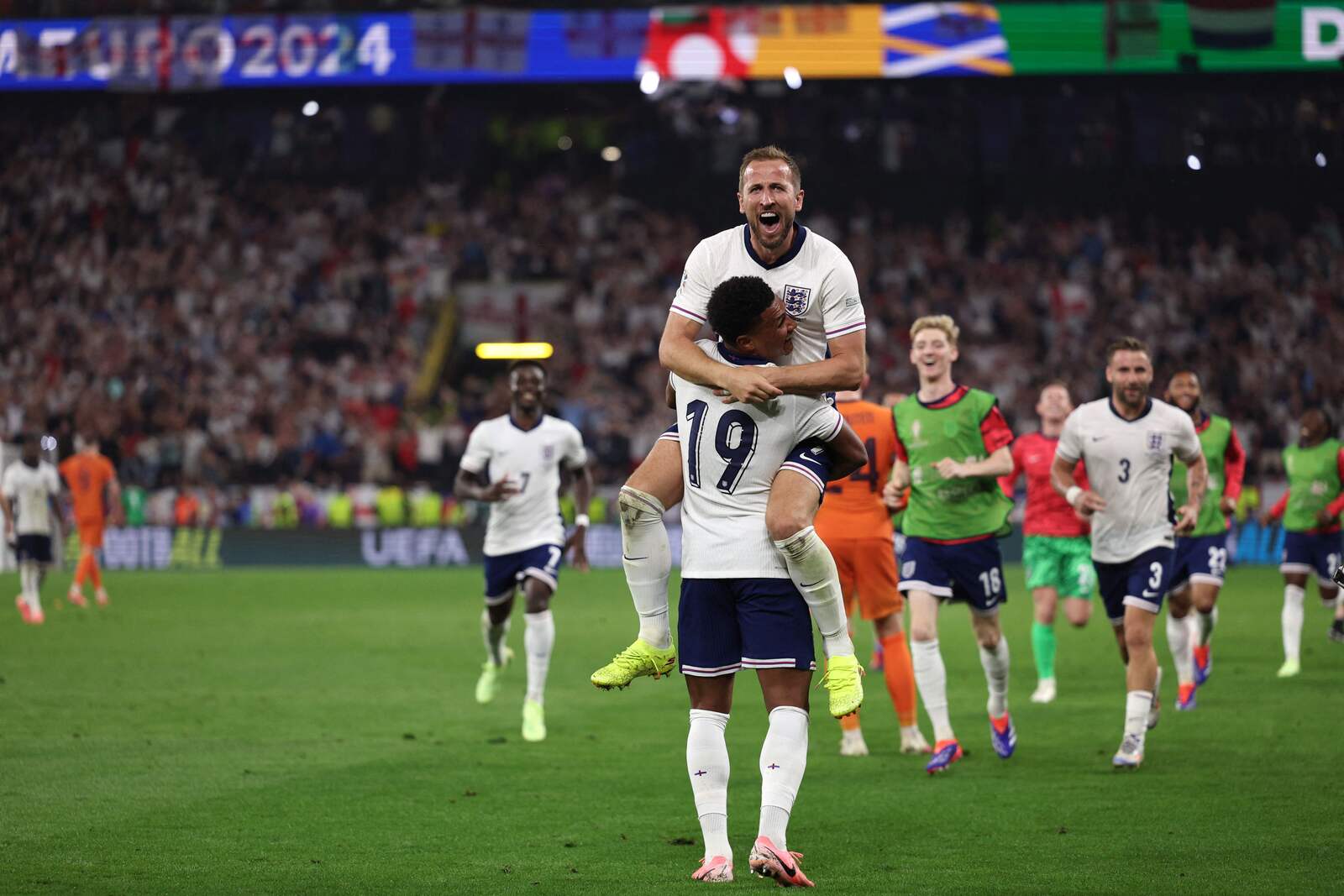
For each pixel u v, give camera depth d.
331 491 77.44
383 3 78.06
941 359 23.78
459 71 76.12
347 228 99.12
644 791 20.44
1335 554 33.84
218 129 101.00
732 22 75.31
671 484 15.41
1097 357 89.81
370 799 19.81
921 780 21.42
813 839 17.39
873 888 14.91
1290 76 87.31
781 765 14.89
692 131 100.56
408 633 43.97
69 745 24.25
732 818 18.73
